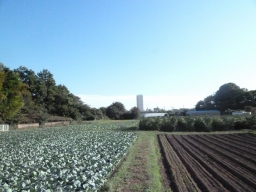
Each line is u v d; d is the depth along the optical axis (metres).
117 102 113.25
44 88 87.25
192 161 15.45
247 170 12.80
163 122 40.03
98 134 32.19
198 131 38.31
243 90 96.69
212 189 9.95
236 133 33.19
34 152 17.22
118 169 12.95
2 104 53.25
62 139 27.22
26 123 61.19
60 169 11.28
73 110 87.19
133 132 34.97
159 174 12.55
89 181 9.31
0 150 19.03
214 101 104.56
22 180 9.56
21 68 87.06
